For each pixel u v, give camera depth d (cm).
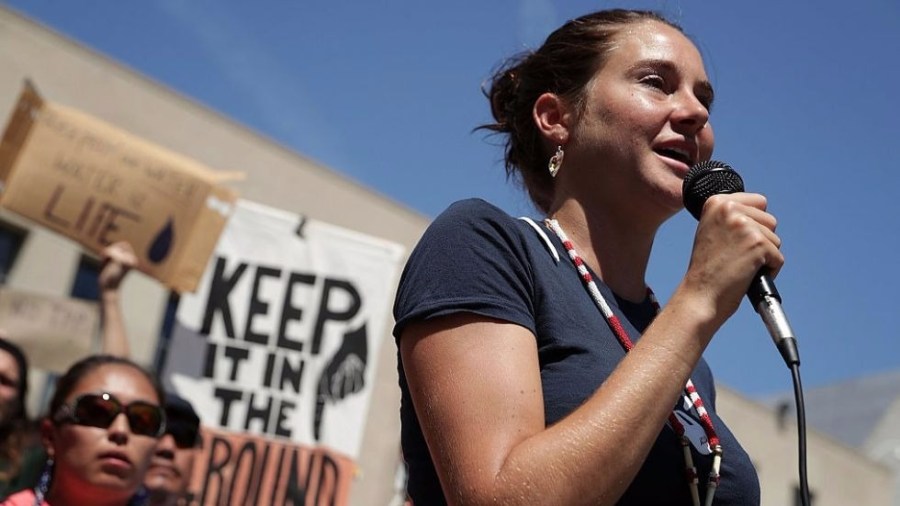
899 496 2148
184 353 692
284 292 716
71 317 650
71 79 1466
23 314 645
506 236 202
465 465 172
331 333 708
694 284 178
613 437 164
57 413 372
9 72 1421
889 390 2353
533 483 163
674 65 226
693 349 173
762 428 1966
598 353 194
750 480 201
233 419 678
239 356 697
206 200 674
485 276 192
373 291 721
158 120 1535
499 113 260
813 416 2377
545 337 195
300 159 1662
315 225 729
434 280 192
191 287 664
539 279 200
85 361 385
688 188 208
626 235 222
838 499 2056
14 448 432
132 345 1434
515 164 253
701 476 192
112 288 645
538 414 178
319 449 671
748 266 178
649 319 217
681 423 194
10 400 435
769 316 185
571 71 234
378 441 1650
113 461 365
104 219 662
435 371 183
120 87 1504
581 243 220
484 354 182
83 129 671
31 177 661
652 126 218
